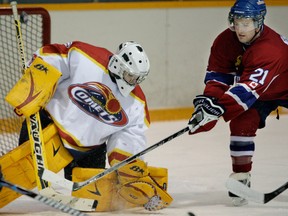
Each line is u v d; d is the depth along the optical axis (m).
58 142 10.23
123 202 10.25
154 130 17.34
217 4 19.45
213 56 10.84
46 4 17.67
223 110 9.99
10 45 15.91
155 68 18.94
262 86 10.05
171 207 10.61
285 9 20.16
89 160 10.79
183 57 19.23
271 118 19.02
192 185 12.20
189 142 16.11
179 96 19.30
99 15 18.27
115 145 10.22
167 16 18.95
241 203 10.70
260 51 10.13
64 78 10.32
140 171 10.14
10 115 14.75
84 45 10.38
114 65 10.04
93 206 9.99
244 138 10.55
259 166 13.69
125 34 18.62
